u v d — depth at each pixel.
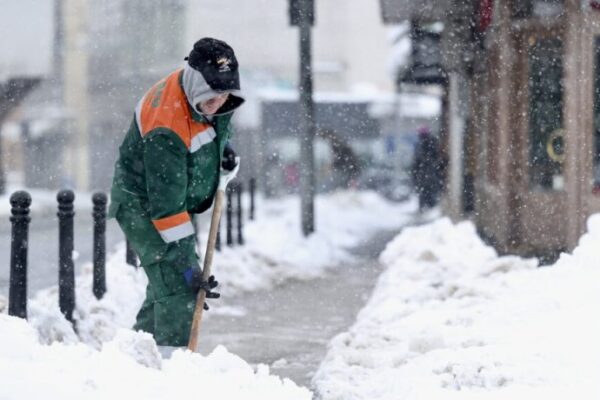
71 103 102.88
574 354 14.11
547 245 32.53
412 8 45.69
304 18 43.16
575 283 18.31
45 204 63.81
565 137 31.61
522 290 19.45
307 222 41.25
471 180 46.22
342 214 60.03
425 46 54.22
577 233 31.53
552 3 32.19
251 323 23.16
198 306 13.52
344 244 42.78
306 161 41.84
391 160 90.38
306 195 41.41
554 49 32.50
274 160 87.56
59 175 99.31
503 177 33.34
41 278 28.66
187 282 13.55
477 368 13.71
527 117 32.94
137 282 23.27
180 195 13.27
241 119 86.81
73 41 104.31
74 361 10.84
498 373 13.43
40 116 100.88
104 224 20.83
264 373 12.66
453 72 45.31
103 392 10.15
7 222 51.84
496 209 34.47
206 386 11.23
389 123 92.06
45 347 11.09
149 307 14.29
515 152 33.19
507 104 33.38
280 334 21.73
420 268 27.28
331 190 90.12
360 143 91.81
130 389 10.43
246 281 29.17
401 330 18.05
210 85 13.04
